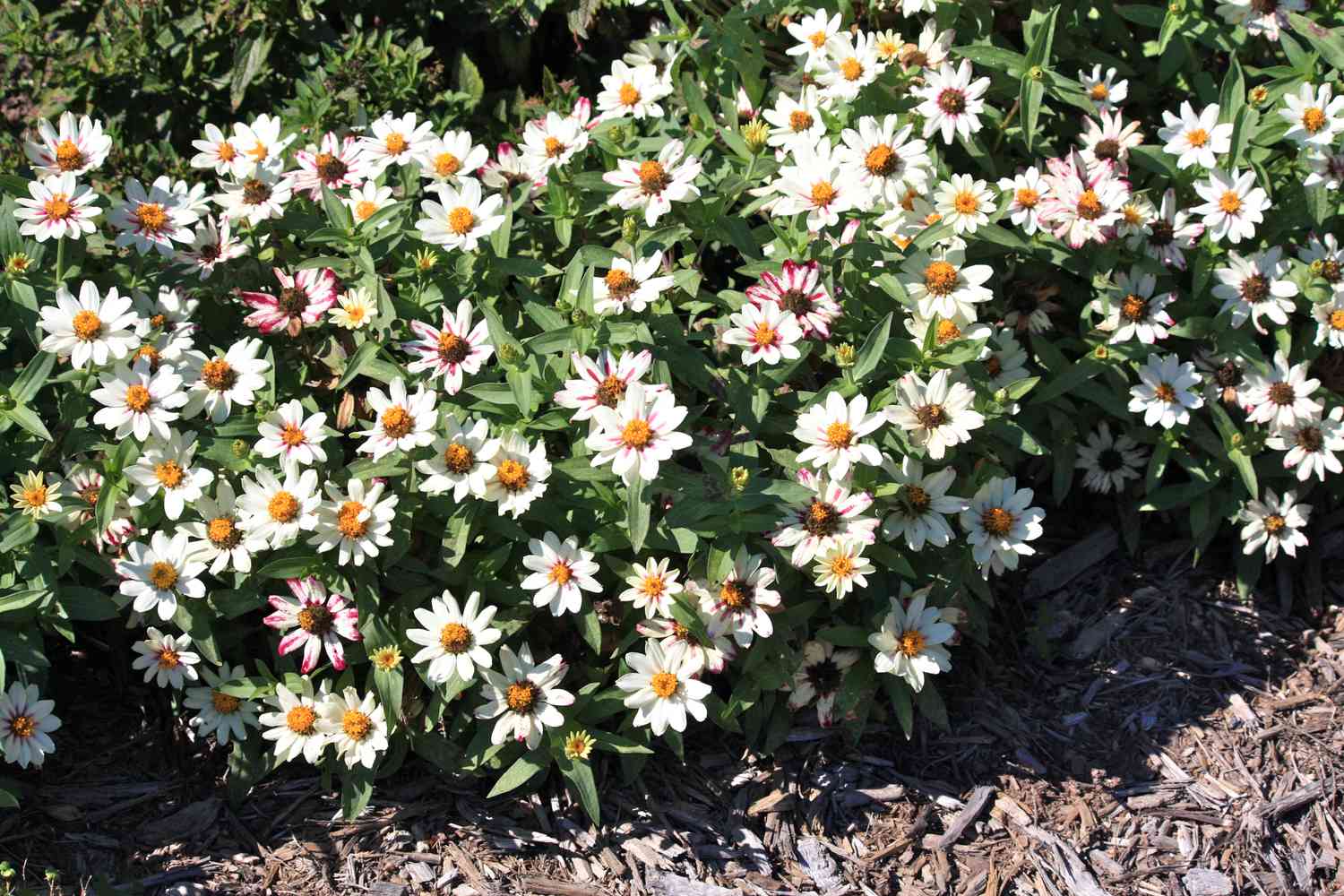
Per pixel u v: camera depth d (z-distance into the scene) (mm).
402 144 1764
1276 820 1709
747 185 1731
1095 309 1779
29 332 1654
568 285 1696
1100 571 1853
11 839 1647
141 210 1708
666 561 1650
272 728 1677
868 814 1702
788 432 1678
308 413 1704
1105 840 1696
